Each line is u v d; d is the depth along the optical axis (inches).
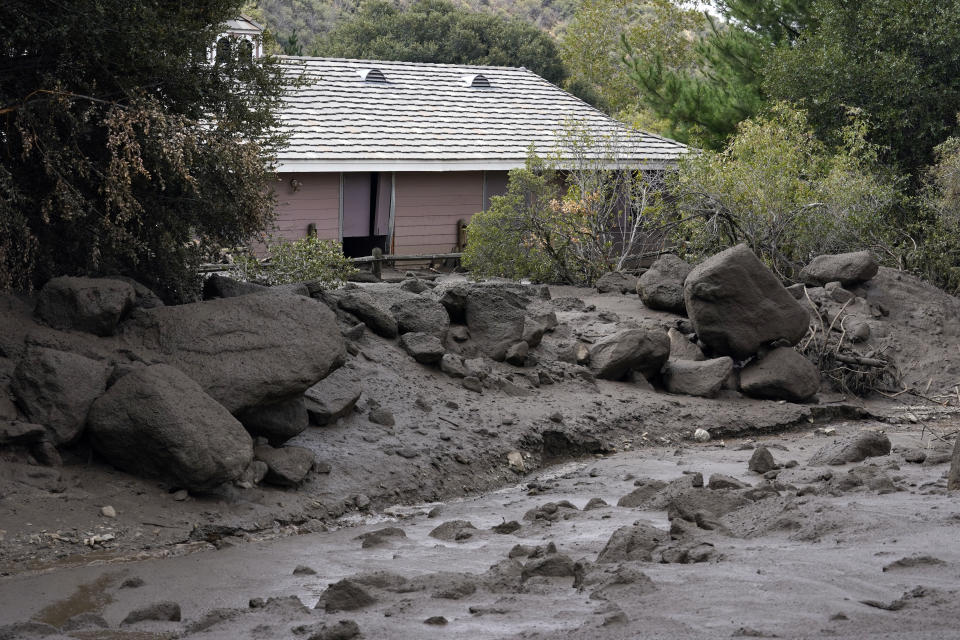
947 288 754.2
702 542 220.1
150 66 362.6
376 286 522.3
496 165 959.6
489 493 354.6
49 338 322.0
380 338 452.4
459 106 1035.9
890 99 964.0
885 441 349.1
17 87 361.1
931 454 331.3
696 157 752.3
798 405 488.7
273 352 330.3
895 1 965.2
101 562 251.0
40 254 363.9
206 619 187.8
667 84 1179.3
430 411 398.3
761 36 1123.3
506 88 1116.5
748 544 220.2
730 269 499.5
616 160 780.0
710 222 701.9
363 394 395.2
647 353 486.6
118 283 338.6
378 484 335.9
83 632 187.3
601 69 2095.2
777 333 505.0
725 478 291.1
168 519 281.6
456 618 171.5
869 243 757.9
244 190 387.2
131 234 362.6
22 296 348.2
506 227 748.0
